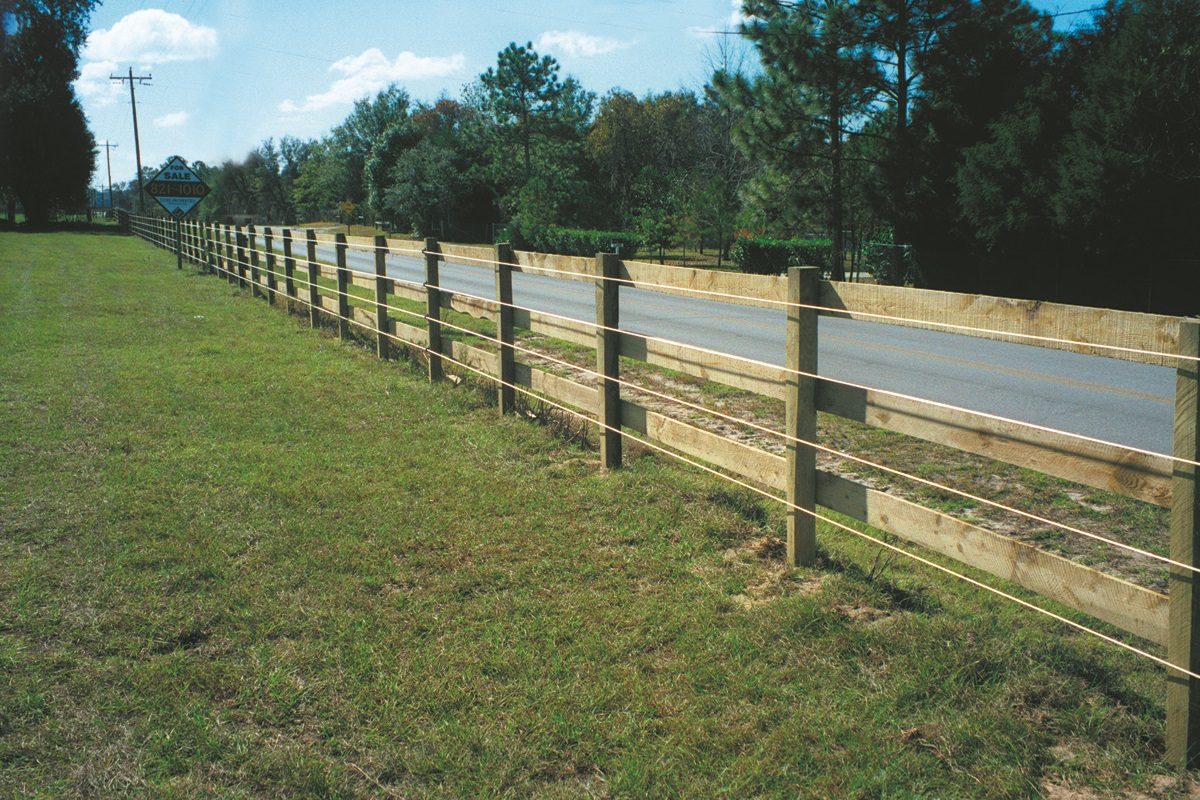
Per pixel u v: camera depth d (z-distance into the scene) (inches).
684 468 228.2
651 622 142.9
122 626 142.5
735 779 103.9
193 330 476.1
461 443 252.8
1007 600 150.9
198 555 170.7
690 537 179.2
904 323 141.0
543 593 155.0
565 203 2062.0
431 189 2258.9
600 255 219.9
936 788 101.8
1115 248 717.3
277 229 649.6
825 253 1206.3
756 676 126.1
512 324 279.9
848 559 167.2
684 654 132.8
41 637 138.3
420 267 1125.1
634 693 122.2
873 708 117.3
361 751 111.1
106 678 126.7
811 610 142.6
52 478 217.8
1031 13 834.8
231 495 206.5
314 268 487.8
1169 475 102.2
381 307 387.2
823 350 472.1
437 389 321.7
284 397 311.4
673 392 317.1
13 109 2281.0
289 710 119.6
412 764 107.3
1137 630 107.9
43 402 300.5
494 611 147.8
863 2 838.5
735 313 603.5
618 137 2464.3
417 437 259.9
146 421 275.9
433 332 336.8
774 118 935.0
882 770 104.9
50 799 100.8
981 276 866.8
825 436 261.4
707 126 2085.4
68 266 979.3
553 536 181.6
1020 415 305.7
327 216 4136.3
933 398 335.9
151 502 201.5
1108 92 692.1
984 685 120.6
